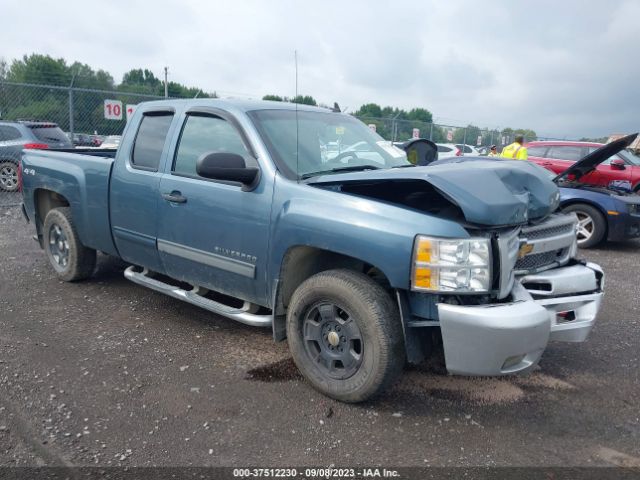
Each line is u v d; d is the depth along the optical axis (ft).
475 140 83.30
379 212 9.96
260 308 13.26
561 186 29.50
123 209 14.98
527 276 10.96
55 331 13.98
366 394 10.39
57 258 18.31
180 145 13.78
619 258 26.55
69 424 9.83
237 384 11.60
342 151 13.43
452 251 9.37
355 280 10.36
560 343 14.66
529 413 10.94
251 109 12.92
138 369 12.10
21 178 19.02
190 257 13.30
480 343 9.34
